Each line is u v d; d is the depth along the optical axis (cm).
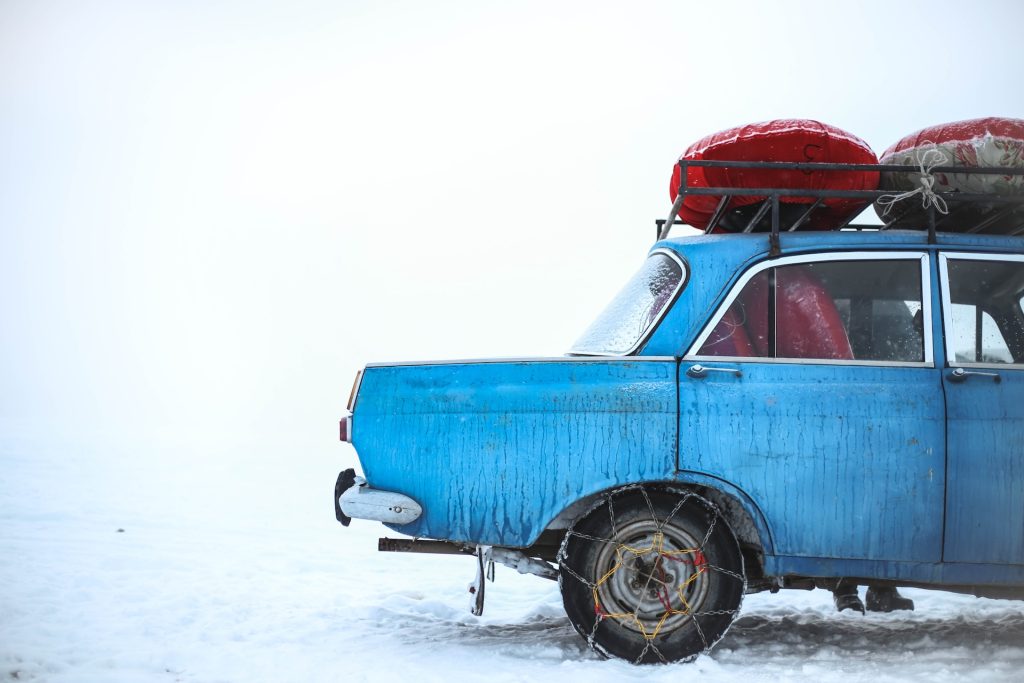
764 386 429
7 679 411
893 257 449
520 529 429
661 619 426
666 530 428
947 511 419
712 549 426
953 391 427
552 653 449
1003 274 450
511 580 720
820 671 409
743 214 498
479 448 436
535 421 434
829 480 421
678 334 442
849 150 460
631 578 429
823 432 423
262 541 867
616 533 427
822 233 459
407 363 452
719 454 423
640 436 427
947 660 434
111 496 1088
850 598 455
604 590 427
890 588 487
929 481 420
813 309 444
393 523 436
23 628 499
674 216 495
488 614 588
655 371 435
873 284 448
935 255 449
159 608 564
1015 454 423
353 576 721
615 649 425
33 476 1227
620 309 479
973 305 447
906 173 470
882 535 419
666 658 423
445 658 441
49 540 807
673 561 427
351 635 501
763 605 610
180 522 942
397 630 514
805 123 463
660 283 464
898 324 443
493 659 438
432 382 446
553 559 458
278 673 416
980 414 425
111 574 668
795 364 434
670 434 426
